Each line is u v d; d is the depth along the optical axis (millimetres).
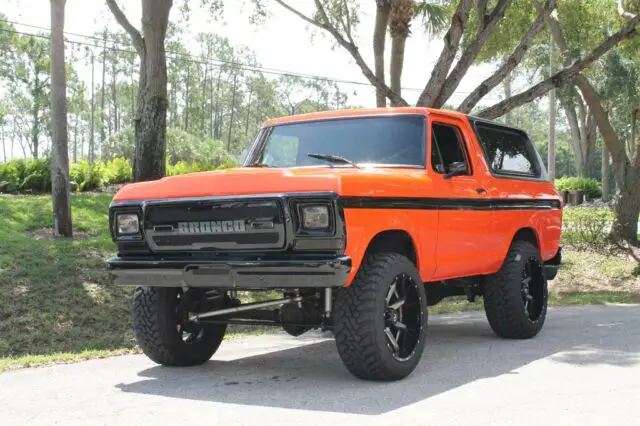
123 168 26312
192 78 104125
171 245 5898
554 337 8234
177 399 5301
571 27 22234
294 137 7215
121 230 6133
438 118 7004
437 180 6625
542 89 15219
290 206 5398
